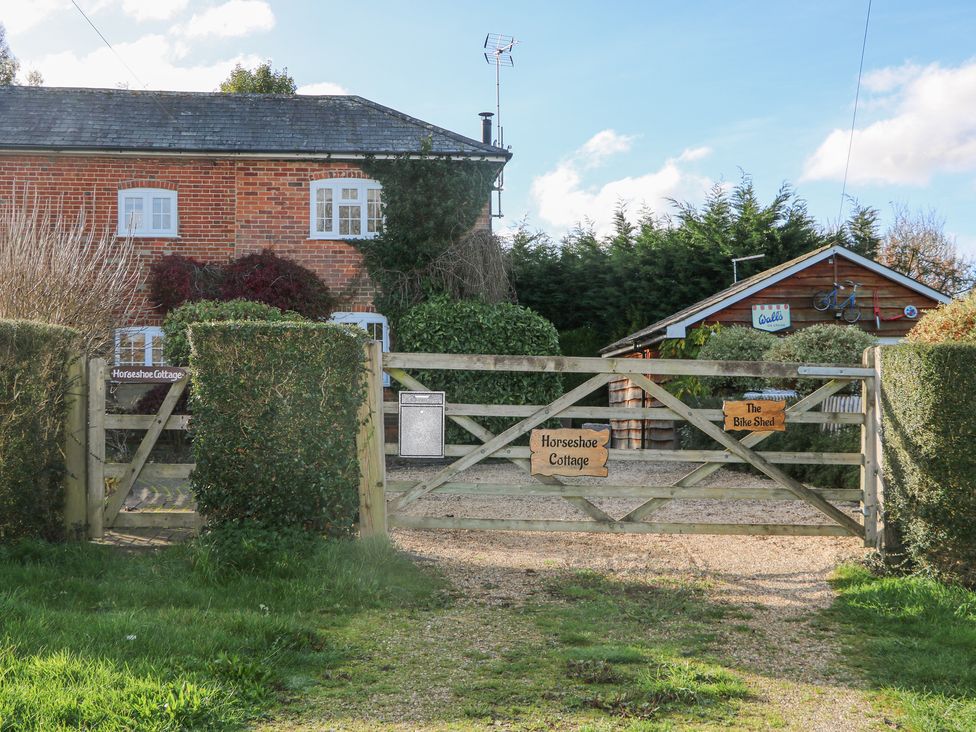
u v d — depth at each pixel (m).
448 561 7.39
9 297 10.06
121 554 6.99
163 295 17.12
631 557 7.78
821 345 14.99
